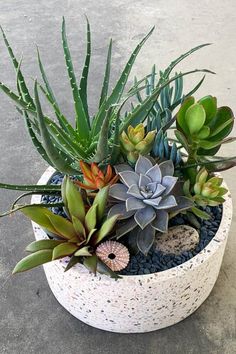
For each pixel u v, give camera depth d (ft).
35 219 3.58
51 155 3.32
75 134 3.83
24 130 6.48
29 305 4.59
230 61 7.42
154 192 3.50
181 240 3.78
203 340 4.27
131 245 3.72
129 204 3.47
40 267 4.89
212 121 3.90
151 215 3.49
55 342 4.32
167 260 3.77
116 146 3.58
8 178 5.86
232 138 3.83
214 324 4.37
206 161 3.87
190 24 8.31
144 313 3.86
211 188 3.66
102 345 4.26
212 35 8.02
